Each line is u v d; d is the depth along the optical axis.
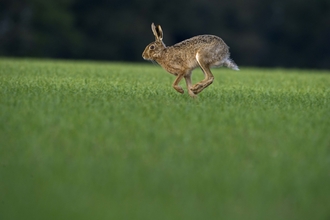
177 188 18.61
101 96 32.81
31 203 17.50
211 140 23.39
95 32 131.25
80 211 17.02
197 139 23.50
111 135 23.67
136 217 16.73
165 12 133.38
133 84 40.97
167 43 132.25
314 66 137.25
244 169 20.25
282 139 23.86
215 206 17.47
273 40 137.62
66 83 39.31
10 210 17.05
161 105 30.03
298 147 22.73
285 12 136.62
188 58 33.38
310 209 17.33
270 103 32.44
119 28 130.25
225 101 32.41
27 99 30.58
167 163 20.67
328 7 136.00
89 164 20.44
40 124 24.95
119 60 130.75
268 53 135.88
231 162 20.86
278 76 56.97
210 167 20.34
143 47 130.88
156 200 17.81
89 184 18.78
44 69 52.75
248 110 29.66
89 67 59.62
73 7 131.12
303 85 45.81
